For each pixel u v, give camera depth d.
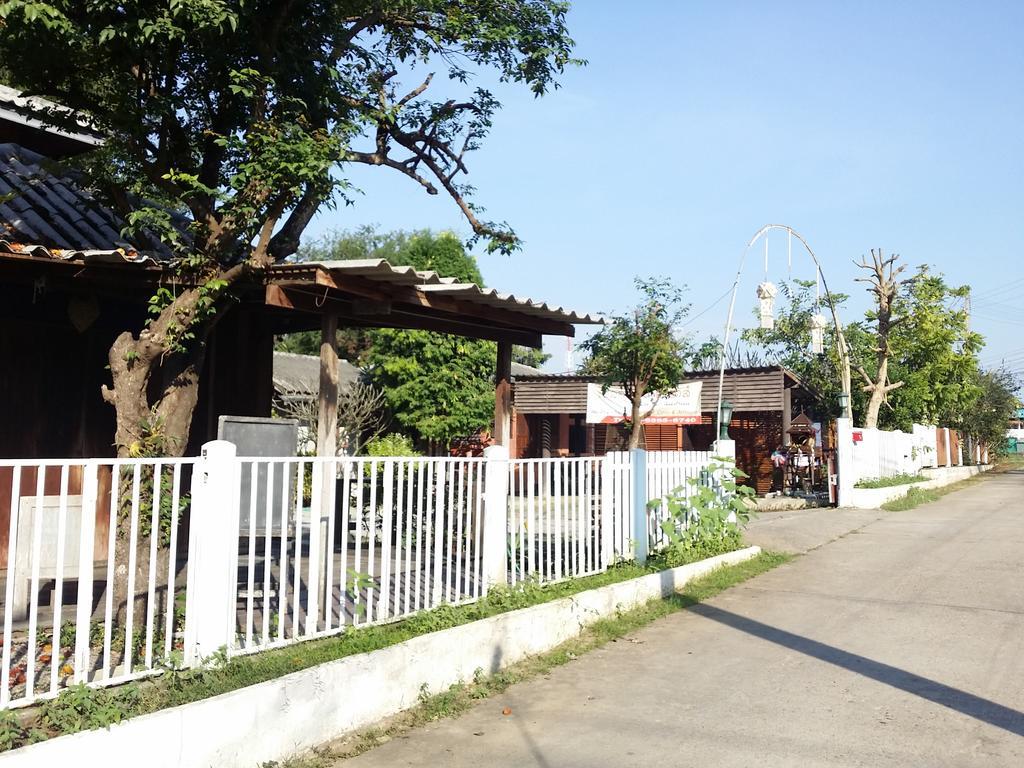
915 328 30.39
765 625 8.40
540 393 28.39
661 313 18.77
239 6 7.52
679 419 26.58
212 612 5.63
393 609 7.55
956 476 33.50
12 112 10.38
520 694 6.40
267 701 5.05
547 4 10.77
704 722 5.70
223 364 11.23
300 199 8.05
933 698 6.11
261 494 6.77
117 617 6.66
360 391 22.48
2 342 9.48
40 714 4.67
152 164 7.94
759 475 27.25
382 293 8.60
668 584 9.84
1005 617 8.55
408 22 10.45
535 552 8.93
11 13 7.06
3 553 9.37
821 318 22.33
